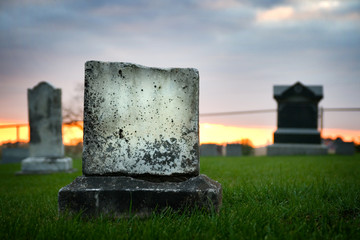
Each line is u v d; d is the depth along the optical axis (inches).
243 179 110.0
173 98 61.7
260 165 192.7
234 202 70.6
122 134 61.9
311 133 406.0
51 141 203.2
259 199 73.2
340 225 48.6
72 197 59.4
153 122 61.7
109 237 44.9
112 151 61.8
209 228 48.2
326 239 44.0
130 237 44.9
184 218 54.8
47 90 203.9
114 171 61.5
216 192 57.7
